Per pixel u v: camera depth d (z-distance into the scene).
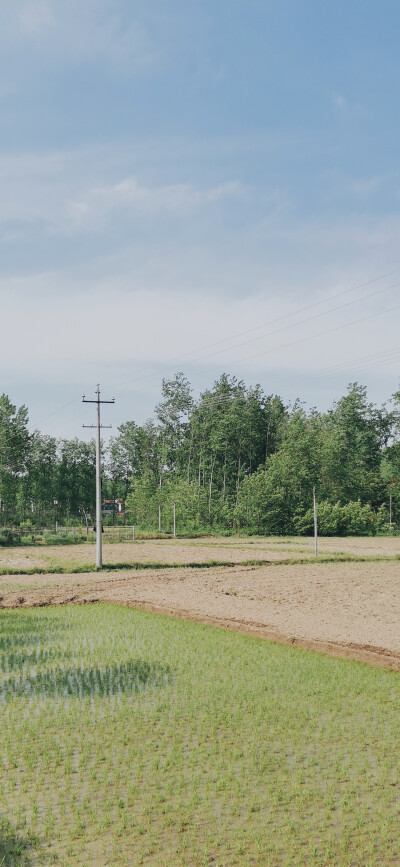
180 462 117.12
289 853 8.24
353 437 114.06
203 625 22.81
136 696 14.38
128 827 8.86
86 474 128.75
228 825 8.91
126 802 9.54
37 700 14.17
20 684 15.40
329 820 9.02
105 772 10.47
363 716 13.04
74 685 15.27
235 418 110.69
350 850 8.32
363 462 113.88
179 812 9.23
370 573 37.19
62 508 123.56
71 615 25.03
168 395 116.56
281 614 24.02
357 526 79.00
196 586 31.94
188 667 16.88
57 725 12.62
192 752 11.27
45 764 10.86
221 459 117.62
